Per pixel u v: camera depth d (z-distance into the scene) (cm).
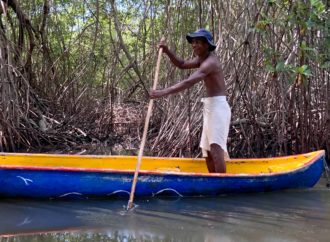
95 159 559
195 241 368
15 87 739
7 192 468
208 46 532
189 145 705
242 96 697
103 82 1009
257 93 714
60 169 470
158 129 861
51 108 940
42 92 941
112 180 483
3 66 711
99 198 487
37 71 944
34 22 952
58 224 403
